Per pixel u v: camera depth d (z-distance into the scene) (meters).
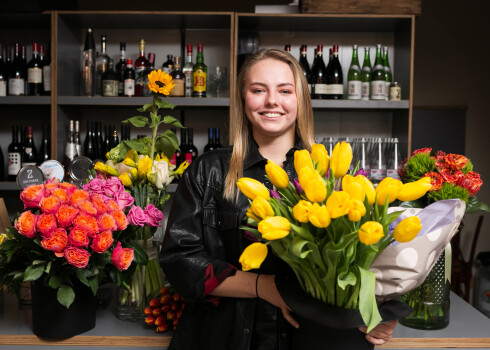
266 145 1.25
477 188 1.26
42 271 1.16
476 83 4.18
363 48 3.01
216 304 1.14
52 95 2.64
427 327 1.32
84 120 3.01
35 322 1.27
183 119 3.01
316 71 2.83
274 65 1.20
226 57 3.01
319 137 3.06
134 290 1.39
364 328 0.85
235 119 1.26
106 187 1.26
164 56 3.01
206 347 1.16
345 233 0.75
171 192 2.78
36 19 2.76
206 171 1.24
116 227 1.18
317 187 0.70
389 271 0.86
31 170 1.53
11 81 2.70
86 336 1.28
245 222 1.16
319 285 0.84
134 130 3.03
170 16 2.72
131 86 2.72
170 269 1.15
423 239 0.84
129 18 2.76
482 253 3.88
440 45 4.18
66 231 1.15
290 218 0.79
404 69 2.79
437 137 4.19
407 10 2.66
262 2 3.12
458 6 4.16
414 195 0.76
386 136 3.04
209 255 1.16
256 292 1.05
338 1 2.66
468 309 1.52
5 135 3.01
